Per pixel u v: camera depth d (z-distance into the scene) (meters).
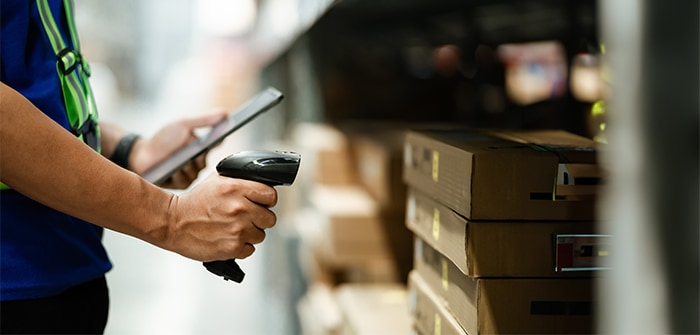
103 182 1.09
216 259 1.15
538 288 1.22
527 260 1.21
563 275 1.22
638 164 0.67
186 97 13.64
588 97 2.40
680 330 0.66
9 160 1.04
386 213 2.76
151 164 1.67
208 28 12.59
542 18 2.66
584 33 2.44
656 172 0.66
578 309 1.22
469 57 3.56
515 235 1.21
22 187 1.07
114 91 11.42
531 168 1.20
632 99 0.67
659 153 0.66
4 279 1.17
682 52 0.65
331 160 3.17
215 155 7.44
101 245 1.37
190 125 1.69
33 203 1.21
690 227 0.66
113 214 1.10
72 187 1.07
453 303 1.35
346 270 3.11
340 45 3.96
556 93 2.77
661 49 0.65
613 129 0.69
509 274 1.21
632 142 0.67
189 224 1.13
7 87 1.05
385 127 3.49
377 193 2.80
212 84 11.30
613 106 0.69
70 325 1.27
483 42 3.40
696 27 0.65
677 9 0.65
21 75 1.19
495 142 1.35
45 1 1.23
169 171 1.57
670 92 0.65
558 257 1.21
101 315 1.36
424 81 3.80
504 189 1.20
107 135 1.72
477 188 1.20
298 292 3.81
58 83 1.23
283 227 4.41
